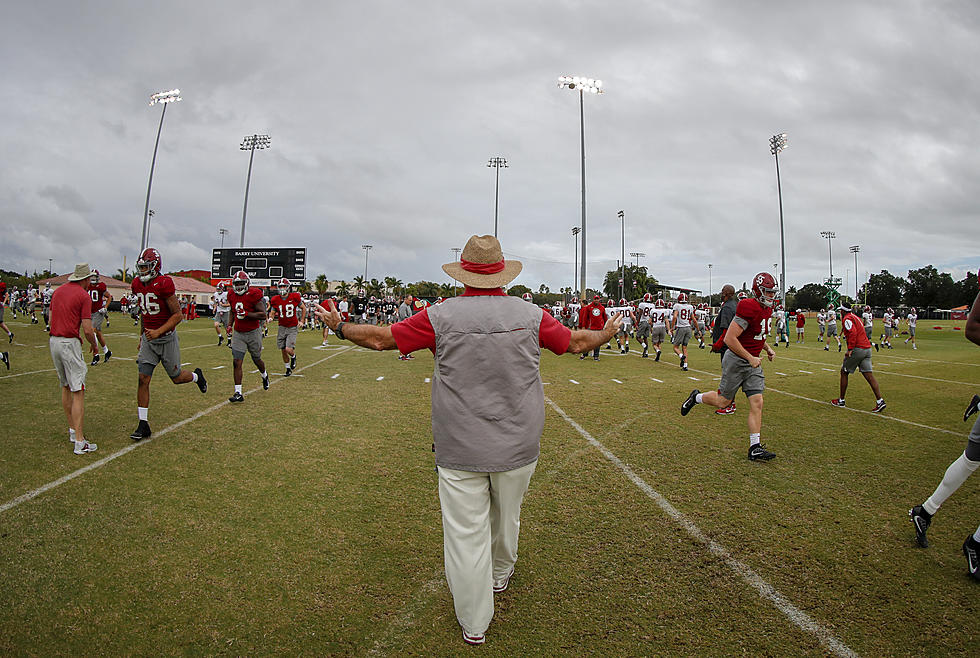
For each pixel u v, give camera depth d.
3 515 3.67
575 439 6.08
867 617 2.76
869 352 7.67
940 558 3.37
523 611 2.78
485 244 2.64
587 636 2.58
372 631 2.59
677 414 7.46
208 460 5.01
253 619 2.66
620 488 4.53
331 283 81.12
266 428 6.23
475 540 2.46
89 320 5.07
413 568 3.18
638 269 70.81
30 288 23.56
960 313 70.81
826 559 3.35
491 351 2.47
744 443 5.96
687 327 12.55
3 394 7.46
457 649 2.47
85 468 4.64
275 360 13.00
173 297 5.66
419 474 4.79
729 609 2.81
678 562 3.29
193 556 3.23
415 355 15.61
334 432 6.15
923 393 9.45
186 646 2.44
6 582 2.88
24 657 2.32
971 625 2.70
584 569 3.21
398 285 84.69
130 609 2.70
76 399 5.01
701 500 4.28
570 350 2.72
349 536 3.56
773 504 4.21
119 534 3.47
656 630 2.63
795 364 14.33
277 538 3.50
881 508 4.14
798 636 2.60
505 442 2.46
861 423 6.98
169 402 7.41
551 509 4.08
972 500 4.29
